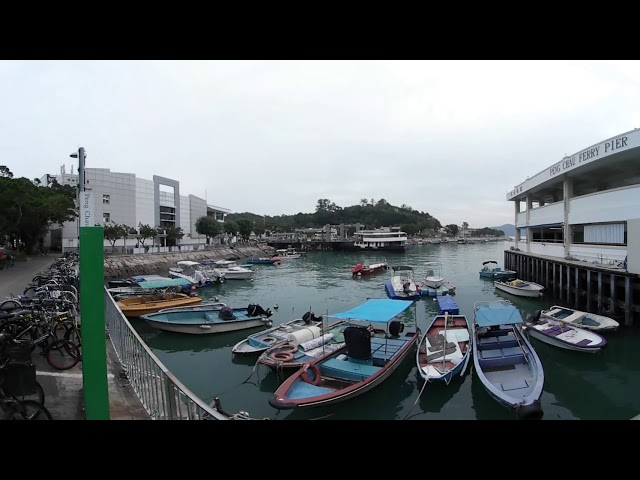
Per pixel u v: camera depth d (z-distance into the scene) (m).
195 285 34.38
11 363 4.91
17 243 44.50
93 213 6.75
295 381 11.01
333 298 31.41
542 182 33.28
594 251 25.44
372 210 170.50
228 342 18.36
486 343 14.42
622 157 23.30
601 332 17.91
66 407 5.89
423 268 55.69
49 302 10.12
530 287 29.78
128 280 33.69
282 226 143.50
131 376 7.11
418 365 12.79
